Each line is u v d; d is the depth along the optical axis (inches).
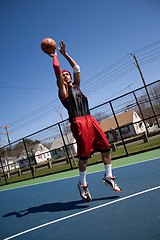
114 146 539.2
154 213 74.4
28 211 131.0
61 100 107.8
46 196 166.4
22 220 112.9
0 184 489.4
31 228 93.8
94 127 110.2
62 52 116.5
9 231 98.3
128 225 69.9
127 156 311.4
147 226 65.5
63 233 77.5
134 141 637.9
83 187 108.1
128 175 159.9
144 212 77.7
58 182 233.6
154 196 92.9
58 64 103.8
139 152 306.5
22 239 81.5
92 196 123.9
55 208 120.0
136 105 296.2
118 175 170.6
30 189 239.3
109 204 99.0
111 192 122.9
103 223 77.4
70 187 180.4
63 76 111.3
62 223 89.3
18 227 101.3
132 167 196.1
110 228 71.2
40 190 208.7
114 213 85.0
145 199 92.1
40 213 117.6
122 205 92.4
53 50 113.3
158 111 367.2
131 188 118.3
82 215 93.2
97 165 304.2
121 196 107.7
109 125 1318.9
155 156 231.3
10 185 381.4
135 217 75.2
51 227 87.9
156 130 618.5
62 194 157.9
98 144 111.0
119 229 68.6
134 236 61.0
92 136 108.3
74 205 115.7
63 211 108.7
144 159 230.5
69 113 108.8
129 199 98.3
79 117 106.6
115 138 1226.0
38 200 158.6
